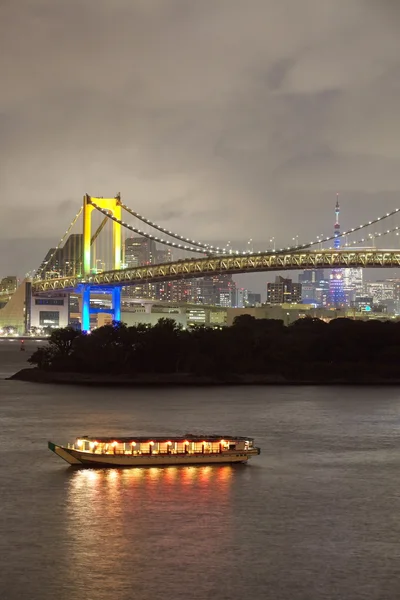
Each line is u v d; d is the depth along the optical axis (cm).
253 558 5659
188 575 5344
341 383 18250
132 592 5072
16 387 16900
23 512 6662
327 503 7038
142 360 18250
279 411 12875
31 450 9231
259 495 7262
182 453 8531
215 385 17600
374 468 8419
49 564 5500
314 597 5044
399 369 18788
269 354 18950
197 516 6612
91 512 6681
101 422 11469
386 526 6400
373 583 5259
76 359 18650
